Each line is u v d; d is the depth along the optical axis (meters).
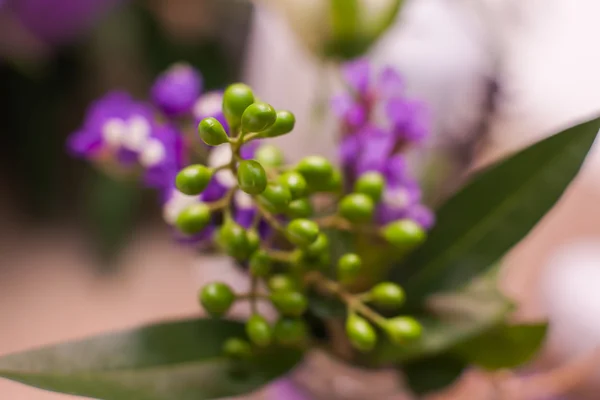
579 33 0.65
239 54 0.69
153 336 0.34
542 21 0.47
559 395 0.44
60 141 0.71
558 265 0.54
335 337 0.37
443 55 0.42
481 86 0.42
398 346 0.35
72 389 0.32
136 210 0.69
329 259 0.34
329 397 0.40
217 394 0.34
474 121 0.41
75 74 0.69
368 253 0.35
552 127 0.61
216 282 0.33
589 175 0.71
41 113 0.69
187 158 0.36
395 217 0.35
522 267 0.55
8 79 0.67
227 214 0.33
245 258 0.33
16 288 0.62
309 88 0.45
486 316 0.35
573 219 0.64
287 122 0.31
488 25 0.43
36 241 0.69
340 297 0.35
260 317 0.33
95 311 0.60
